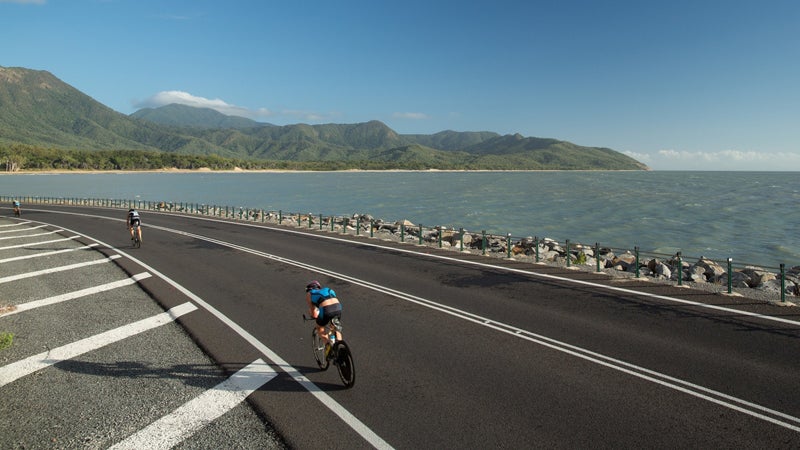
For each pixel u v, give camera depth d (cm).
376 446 569
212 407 679
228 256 1981
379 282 1472
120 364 838
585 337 942
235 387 740
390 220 5534
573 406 659
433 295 1300
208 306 1199
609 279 1489
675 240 4200
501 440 577
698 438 576
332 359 757
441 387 724
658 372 769
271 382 756
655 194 10325
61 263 1809
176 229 3025
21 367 829
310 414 650
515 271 1634
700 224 5278
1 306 1202
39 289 1389
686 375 756
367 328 1011
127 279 1527
